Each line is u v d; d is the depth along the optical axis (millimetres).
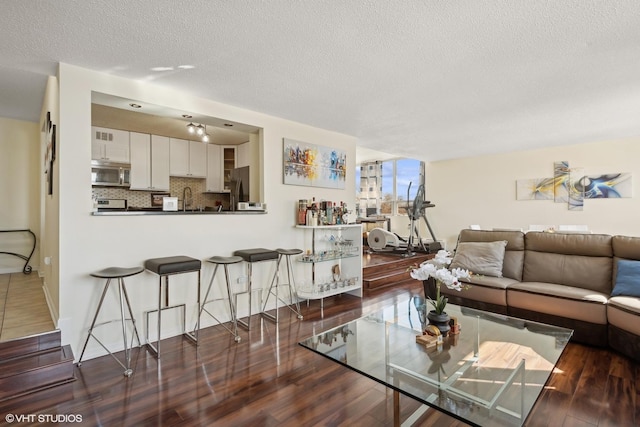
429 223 7438
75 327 2484
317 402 1936
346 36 2055
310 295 3838
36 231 4523
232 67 2504
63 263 2443
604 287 2996
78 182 2506
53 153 2725
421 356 1904
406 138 4996
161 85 2855
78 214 2510
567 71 2562
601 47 2188
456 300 3518
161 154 5422
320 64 2445
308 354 2584
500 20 1881
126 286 2752
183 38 2076
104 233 2631
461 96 3135
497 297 3207
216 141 5879
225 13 1806
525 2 1714
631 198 4945
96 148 4785
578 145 5418
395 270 5426
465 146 5629
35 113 4074
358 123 4121
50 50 2227
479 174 6605
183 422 1747
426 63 2428
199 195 6227
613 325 2545
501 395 1521
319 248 4340
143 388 2084
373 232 6531
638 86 2877
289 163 3973
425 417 1803
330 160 4496
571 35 2041
